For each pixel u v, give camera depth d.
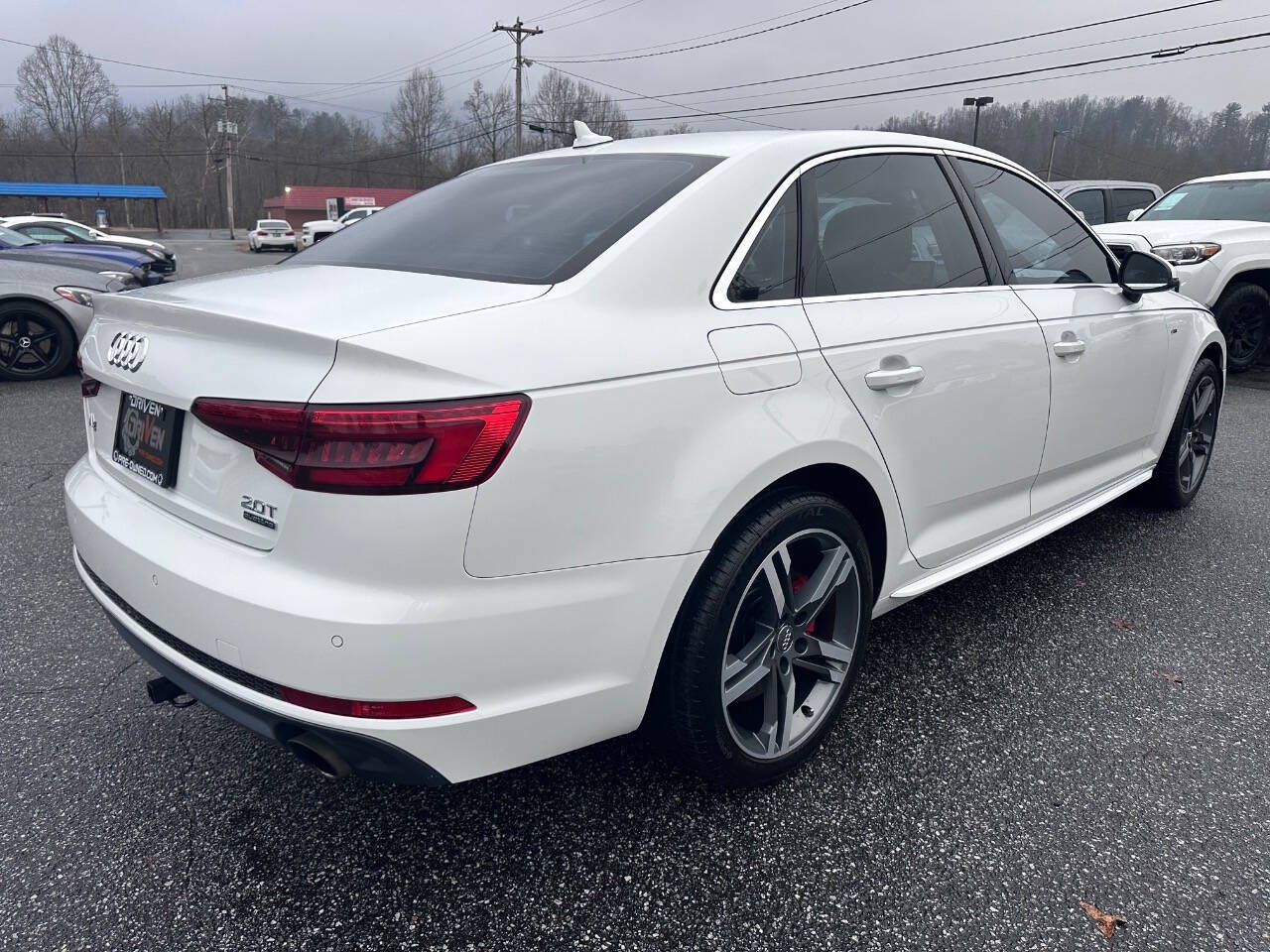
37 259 8.40
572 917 1.83
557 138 50.62
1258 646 2.98
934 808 2.15
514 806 2.17
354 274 2.07
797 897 1.88
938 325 2.45
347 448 1.52
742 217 2.11
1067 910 1.84
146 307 1.90
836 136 2.45
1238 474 4.95
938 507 2.57
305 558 1.58
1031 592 3.39
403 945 1.76
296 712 1.61
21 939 1.75
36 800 2.17
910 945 1.75
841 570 2.23
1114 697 2.66
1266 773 2.30
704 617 1.92
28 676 2.75
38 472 4.90
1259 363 8.70
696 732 1.99
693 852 2.01
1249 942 1.76
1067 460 3.12
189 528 1.82
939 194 2.70
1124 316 3.30
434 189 2.80
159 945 1.75
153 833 2.06
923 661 2.86
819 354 2.11
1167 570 3.59
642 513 1.77
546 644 1.69
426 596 1.56
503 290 1.83
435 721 1.61
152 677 2.76
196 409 1.69
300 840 2.05
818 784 2.24
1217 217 8.30
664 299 1.91
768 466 1.94
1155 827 2.09
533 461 1.61
